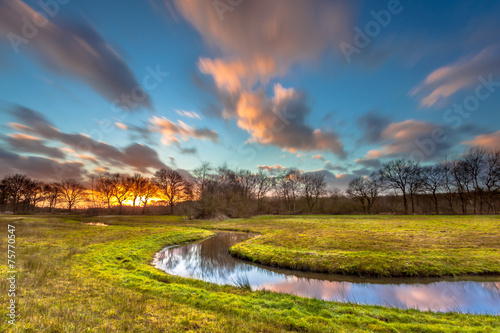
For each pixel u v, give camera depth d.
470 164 48.41
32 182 68.19
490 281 11.20
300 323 6.29
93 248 16.08
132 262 13.55
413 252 14.59
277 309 7.41
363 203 61.44
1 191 64.81
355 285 11.11
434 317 7.16
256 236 25.11
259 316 6.72
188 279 10.79
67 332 4.65
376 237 20.45
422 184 53.53
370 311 7.53
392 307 8.12
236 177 70.56
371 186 60.44
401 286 10.83
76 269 10.68
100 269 11.11
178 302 7.62
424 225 28.73
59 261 11.69
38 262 10.55
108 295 7.45
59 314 5.59
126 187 68.81
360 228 27.80
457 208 51.59
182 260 16.36
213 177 61.84
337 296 9.73
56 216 54.31
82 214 62.22
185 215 52.00
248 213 56.03
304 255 15.00
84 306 6.36
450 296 9.60
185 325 5.64
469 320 6.93
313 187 71.06
